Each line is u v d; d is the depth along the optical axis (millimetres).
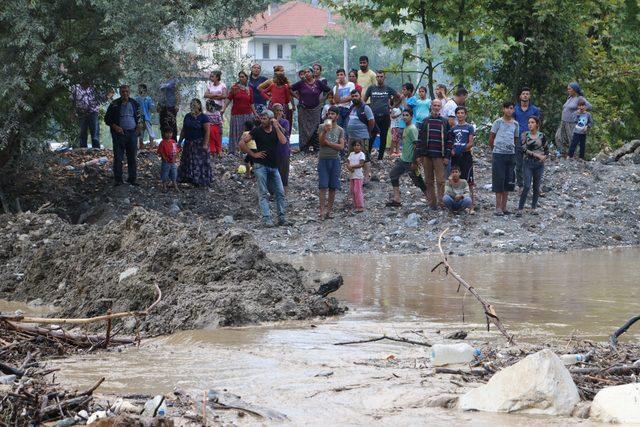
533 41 36562
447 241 24078
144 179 30062
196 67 28000
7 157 28062
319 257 22375
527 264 20906
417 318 14008
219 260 14820
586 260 21750
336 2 37594
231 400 8773
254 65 32188
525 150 26641
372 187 29000
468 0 36844
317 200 28188
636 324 13516
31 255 18031
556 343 11875
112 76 28250
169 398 8914
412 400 8828
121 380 9836
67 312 14898
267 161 25750
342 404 8742
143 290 14305
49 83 25297
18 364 10617
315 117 32781
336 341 12164
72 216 27297
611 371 9602
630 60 43594
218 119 31922
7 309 15656
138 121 29250
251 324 13492
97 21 26531
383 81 31188
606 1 39875
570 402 8461
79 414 8172
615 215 27094
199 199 28328
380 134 31375
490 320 13742
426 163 26547
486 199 28062
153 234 15875
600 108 42594
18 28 24969
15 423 8016
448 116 28984
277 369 10320
